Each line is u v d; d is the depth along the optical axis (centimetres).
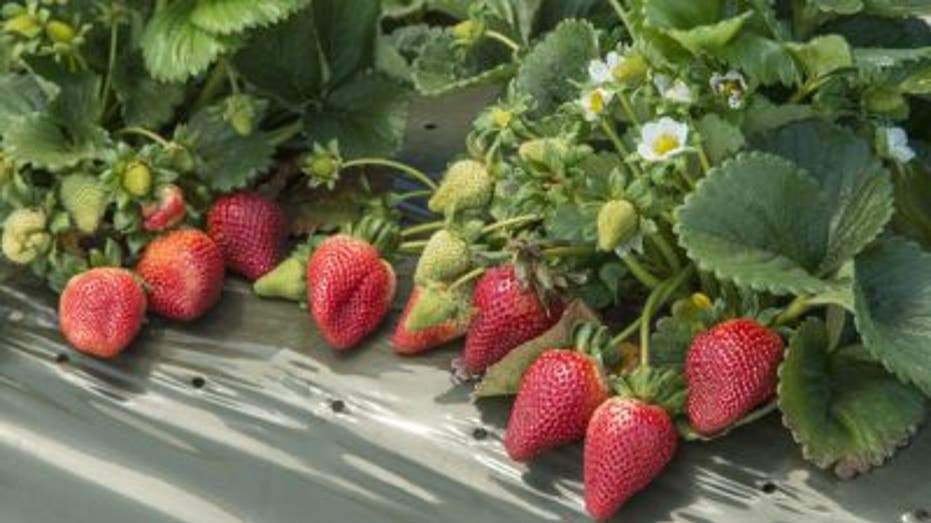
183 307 91
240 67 96
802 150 84
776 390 82
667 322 83
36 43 93
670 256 85
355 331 89
